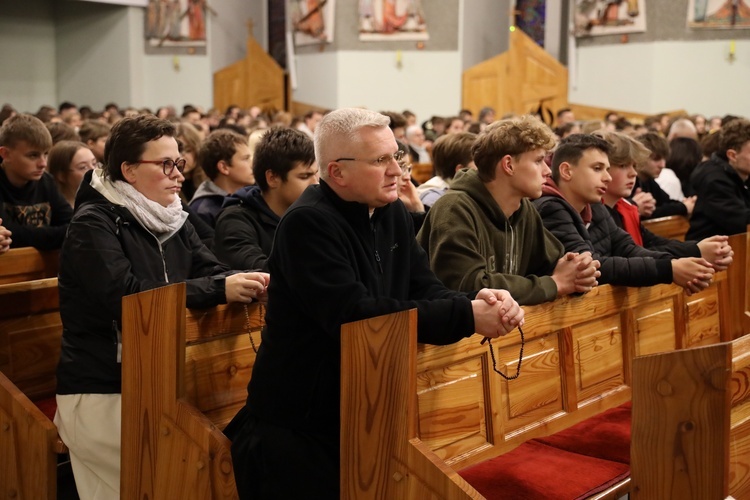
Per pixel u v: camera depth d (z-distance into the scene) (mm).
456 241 2689
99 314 2559
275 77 17281
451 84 15836
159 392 2352
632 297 3230
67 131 5371
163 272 2686
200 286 2473
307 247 2064
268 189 3352
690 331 3586
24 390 3152
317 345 2148
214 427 2291
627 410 3107
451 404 2502
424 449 1967
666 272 3078
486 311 2111
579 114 15117
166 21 17812
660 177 6141
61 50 18656
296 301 2111
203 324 2504
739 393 1947
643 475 1914
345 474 2074
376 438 2023
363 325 2004
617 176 3748
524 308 2711
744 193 4820
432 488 1947
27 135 4004
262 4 18734
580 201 3348
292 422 2156
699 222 4867
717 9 13484
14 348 3105
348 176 2107
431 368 2416
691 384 1840
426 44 15742
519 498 2361
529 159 2771
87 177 2670
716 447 1814
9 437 2654
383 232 2242
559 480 2475
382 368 1996
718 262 3389
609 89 14672
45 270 3965
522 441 2746
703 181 4809
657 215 5254
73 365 2598
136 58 17891
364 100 15797
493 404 2627
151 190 2658
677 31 13812
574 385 2953
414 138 10148
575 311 2941
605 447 2730
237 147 4188
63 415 2607
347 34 15641
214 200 4254
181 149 4570
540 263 2979
